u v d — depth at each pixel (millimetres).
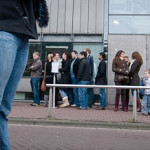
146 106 9266
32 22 1967
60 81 10055
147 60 11125
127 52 11219
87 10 11641
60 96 10562
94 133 6008
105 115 8070
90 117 7621
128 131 6352
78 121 6945
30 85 11508
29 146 4516
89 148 4512
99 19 11570
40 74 10461
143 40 11180
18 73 2086
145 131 6379
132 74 9211
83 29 11625
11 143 4715
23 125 6832
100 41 11469
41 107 9867
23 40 1951
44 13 2225
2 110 2098
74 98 10352
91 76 10102
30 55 11695
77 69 9977
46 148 4406
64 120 7047
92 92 10180
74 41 11609
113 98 11016
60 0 11766
